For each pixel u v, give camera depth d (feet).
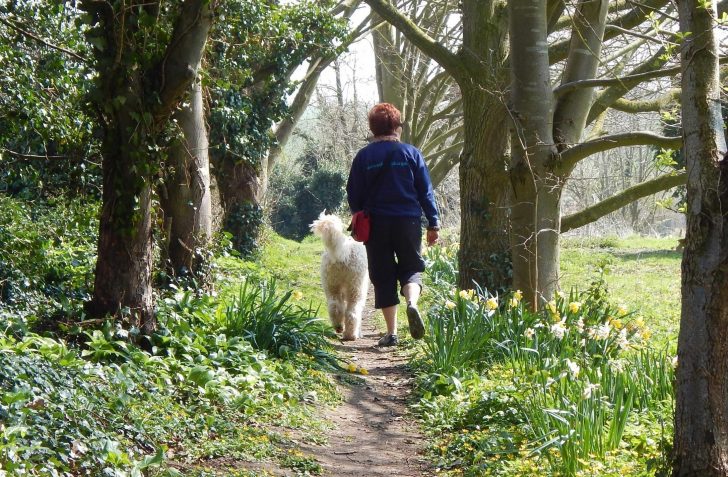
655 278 61.46
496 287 36.32
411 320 24.85
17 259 27.50
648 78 26.84
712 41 13.15
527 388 19.65
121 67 20.26
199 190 32.55
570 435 15.66
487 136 35.81
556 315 24.47
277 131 75.82
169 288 30.91
